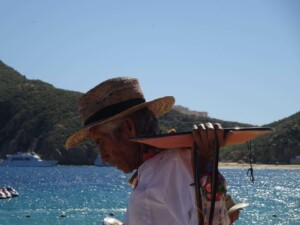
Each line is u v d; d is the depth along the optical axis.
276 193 58.12
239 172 109.25
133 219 2.43
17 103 167.75
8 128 161.25
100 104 2.74
